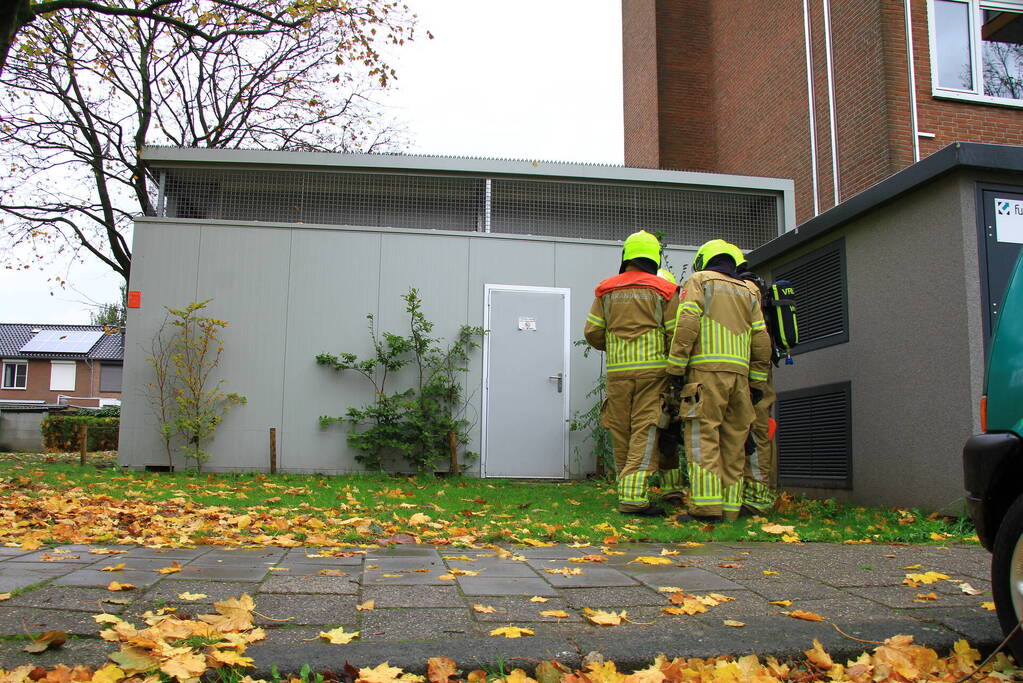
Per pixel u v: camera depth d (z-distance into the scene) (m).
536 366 9.29
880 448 6.00
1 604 2.75
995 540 2.54
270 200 9.50
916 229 5.66
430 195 9.66
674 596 3.11
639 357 5.78
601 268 9.56
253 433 8.91
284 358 9.04
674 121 17.19
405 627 2.66
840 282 6.58
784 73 14.25
